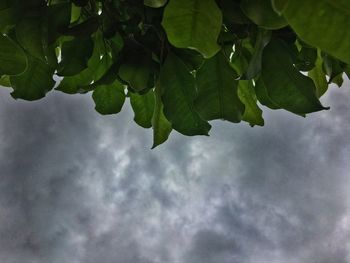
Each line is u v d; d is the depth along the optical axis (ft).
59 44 1.92
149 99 2.19
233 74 1.67
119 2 1.77
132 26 1.73
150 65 1.80
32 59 1.84
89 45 1.82
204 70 1.68
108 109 2.16
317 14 1.03
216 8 1.34
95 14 1.80
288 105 1.55
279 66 1.57
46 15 1.60
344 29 1.03
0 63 1.59
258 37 1.57
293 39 1.66
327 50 1.03
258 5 1.36
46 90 1.87
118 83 2.16
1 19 1.60
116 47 1.93
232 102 1.65
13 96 1.85
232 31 1.66
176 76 1.69
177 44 1.36
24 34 1.58
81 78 2.03
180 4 1.34
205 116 1.64
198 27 1.35
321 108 1.53
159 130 1.82
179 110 1.68
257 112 2.05
